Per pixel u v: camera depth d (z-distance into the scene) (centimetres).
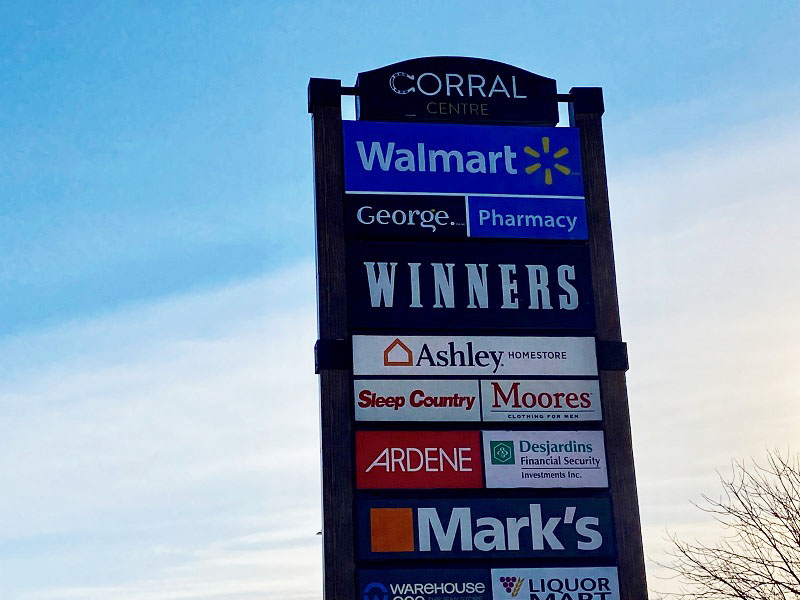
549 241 2236
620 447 2148
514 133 2280
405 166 2228
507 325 2178
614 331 2208
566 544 2089
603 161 2292
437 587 2038
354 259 2167
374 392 2109
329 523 2044
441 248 2197
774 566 2764
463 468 2098
